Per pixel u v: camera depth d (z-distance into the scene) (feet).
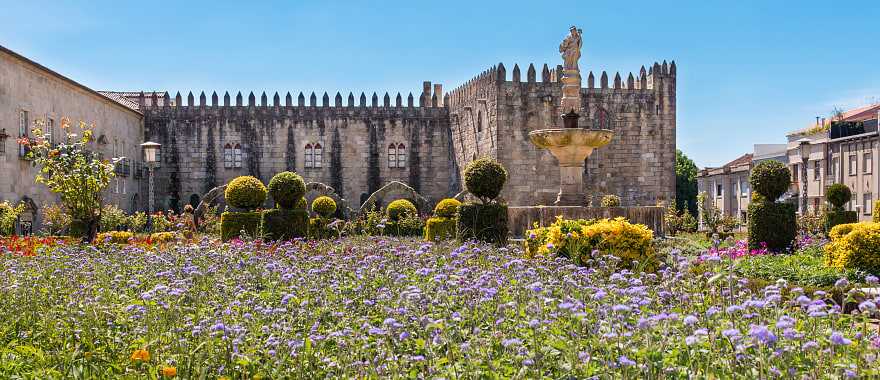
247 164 213.66
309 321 31.42
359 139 214.48
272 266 43.09
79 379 27.43
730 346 25.20
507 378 24.23
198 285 40.06
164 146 214.48
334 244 82.38
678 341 26.40
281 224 102.68
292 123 214.28
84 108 173.17
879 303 27.27
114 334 31.94
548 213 83.82
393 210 165.37
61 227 117.39
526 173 174.29
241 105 214.28
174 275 42.91
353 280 39.81
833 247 63.16
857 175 193.67
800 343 25.61
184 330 30.86
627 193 180.75
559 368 25.20
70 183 87.92
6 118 134.41
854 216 109.81
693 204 329.72
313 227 113.39
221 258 51.65
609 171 180.34
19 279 43.80
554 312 30.53
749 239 82.33
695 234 124.88
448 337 25.90
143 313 32.14
